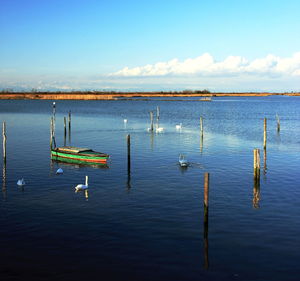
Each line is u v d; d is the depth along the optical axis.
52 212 26.47
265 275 17.80
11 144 57.59
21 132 73.38
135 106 187.75
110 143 59.81
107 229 23.33
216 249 20.50
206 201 23.12
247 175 37.41
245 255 19.80
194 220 24.91
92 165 42.50
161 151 51.88
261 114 131.50
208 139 64.56
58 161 44.62
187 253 20.03
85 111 143.00
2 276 17.59
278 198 29.61
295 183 34.03
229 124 93.19
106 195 30.70
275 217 25.34
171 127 85.31
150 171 39.34
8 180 35.47
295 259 19.34
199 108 171.88
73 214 26.06
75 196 30.42
